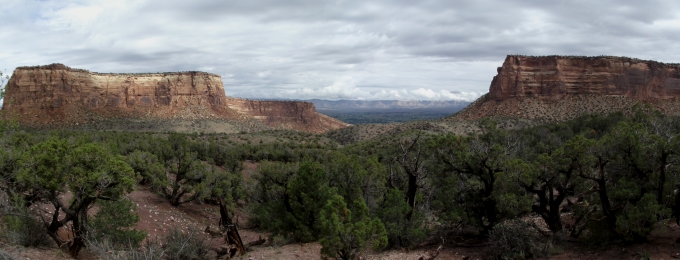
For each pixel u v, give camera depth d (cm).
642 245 1130
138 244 1333
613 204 1266
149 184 2745
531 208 1384
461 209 1530
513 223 1337
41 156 1108
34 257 1019
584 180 1370
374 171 1841
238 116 15325
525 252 1250
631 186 1216
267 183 2298
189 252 1362
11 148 1542
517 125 8100
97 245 1109
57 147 1146
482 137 1859
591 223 1270
